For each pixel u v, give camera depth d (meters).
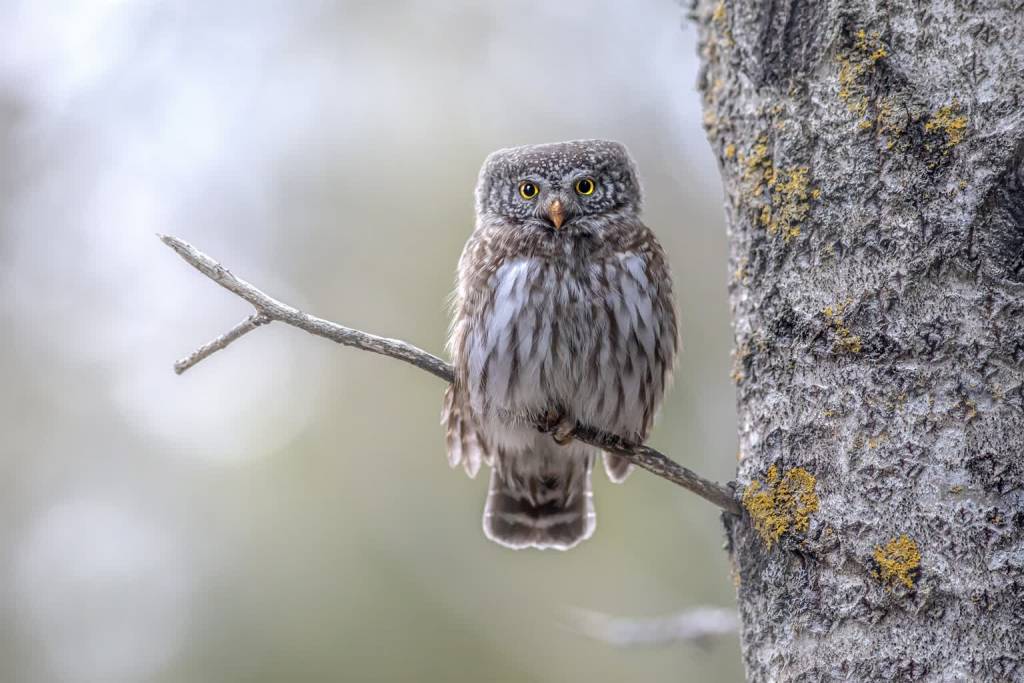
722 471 14.56
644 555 14.70
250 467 16.52
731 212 7.32
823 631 6.27
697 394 15.03
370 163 17.16
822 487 6.39
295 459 16.36
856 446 6.30
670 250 15.68
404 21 17.56
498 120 16.98
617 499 14.95
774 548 6.54
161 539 16.36
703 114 7.71
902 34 6.35
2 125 17.70
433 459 16.06
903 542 6.09
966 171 6.16
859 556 6.20
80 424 17.39
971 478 6.01
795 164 6.70
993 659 5.83
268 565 15.67
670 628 9.12
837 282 6.47
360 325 16.62
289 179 17.41
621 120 16.58
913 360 6.21
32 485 16.98
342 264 17.00
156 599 16.03
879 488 6.20
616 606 14.60
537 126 16.78
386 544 15.64
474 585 15.32
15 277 17.92
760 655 6.55
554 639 14.68
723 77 7.39
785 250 6.69
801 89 6.70
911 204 6.28
